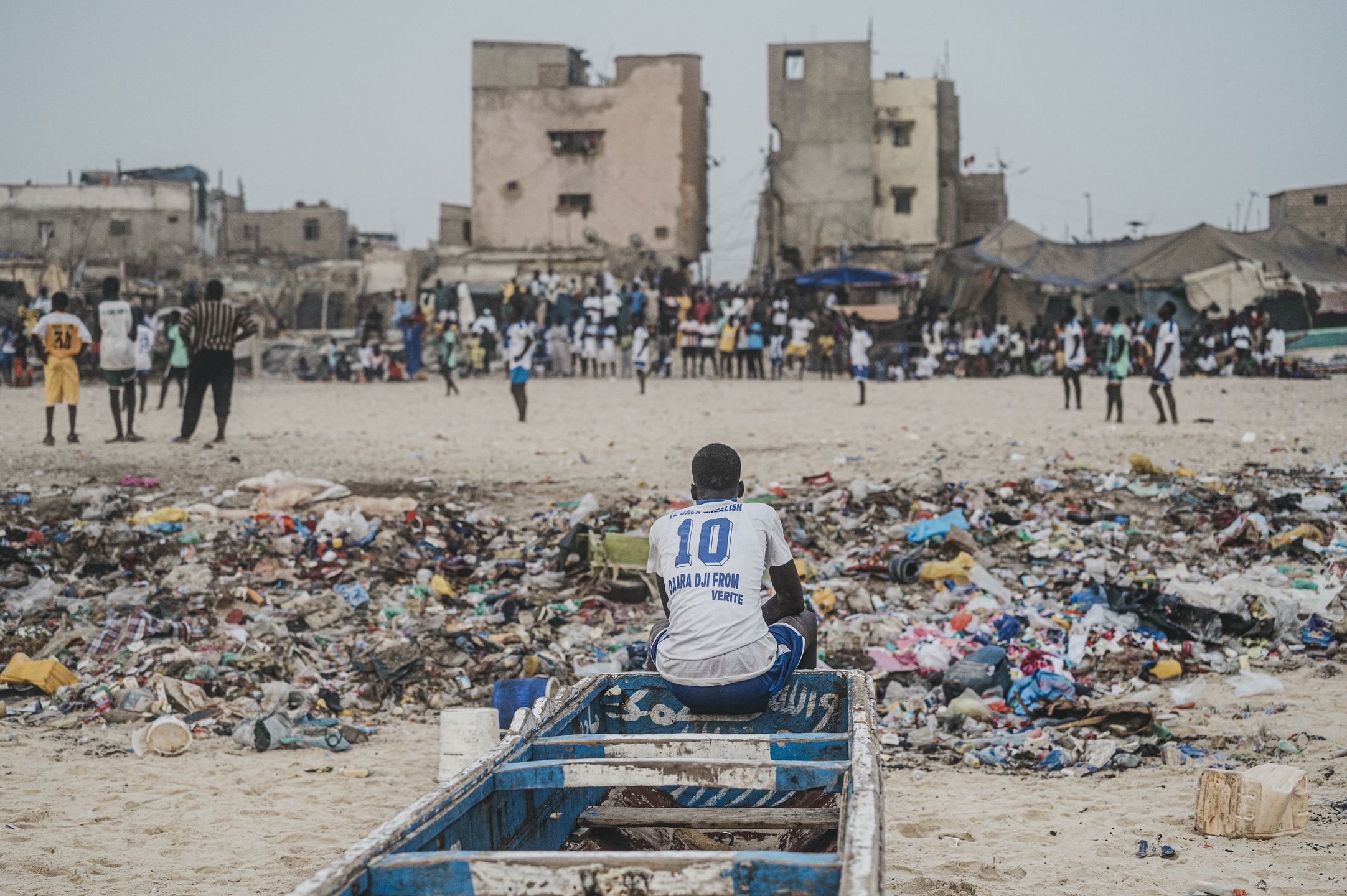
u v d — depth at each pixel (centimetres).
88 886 488
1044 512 1177
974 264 3784
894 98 5494
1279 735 678
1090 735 701
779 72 5341
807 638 523
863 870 253
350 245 6769
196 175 6228
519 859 279
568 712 447
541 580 1041
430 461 1520
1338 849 505
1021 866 499
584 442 1684
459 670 844
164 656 840
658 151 5250
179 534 1114
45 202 5647
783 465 1448
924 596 988
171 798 607
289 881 495
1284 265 3659
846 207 5319
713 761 357
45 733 723
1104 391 2517
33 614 931
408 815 305
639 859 277
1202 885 464
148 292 4638
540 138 5281
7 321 3475
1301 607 898
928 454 1500
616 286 3525
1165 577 975
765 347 3325
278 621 917
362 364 3459
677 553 498
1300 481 1287
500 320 4475
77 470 1396
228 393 1622
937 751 692
